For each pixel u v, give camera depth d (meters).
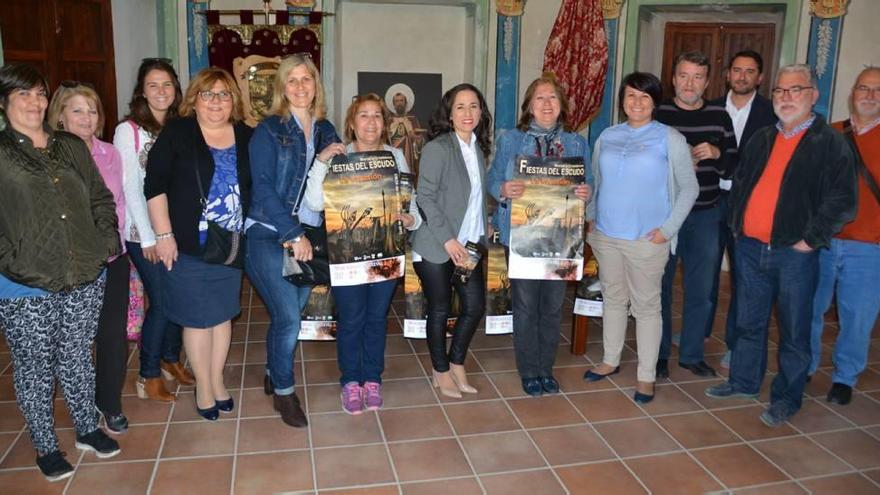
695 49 6.09
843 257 3.38
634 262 3.32
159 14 5.76
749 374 3.46
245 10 5.61
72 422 3.09
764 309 3.35
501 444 2.99
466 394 3.48
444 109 3.18
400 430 3.10
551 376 3.54
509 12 6.09
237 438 3.00
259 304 4.93
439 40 6.51
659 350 3.67
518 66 6.18
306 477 2.71
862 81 3.18
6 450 2.85
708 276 3.66
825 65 5.54
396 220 3.06
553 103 3.22
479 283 3.35
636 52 5.98
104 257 2.61
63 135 2.55
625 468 2.82
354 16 6.34
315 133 2.96
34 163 2.39
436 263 3.20
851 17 5.43
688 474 2.78
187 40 5.77
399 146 6.49
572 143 3.32
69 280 2.49
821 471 2.82
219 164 2.85
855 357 3.40
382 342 3.28
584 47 5.54
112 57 5.04
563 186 3.24
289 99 2.85
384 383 3.60
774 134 3.14
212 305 2.97
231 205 2.87
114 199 2.87
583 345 4.04
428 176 3.11
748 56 3.68
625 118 3.71
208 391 3.13
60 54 4.61
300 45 5.66
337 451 2.91
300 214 2.99
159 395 3.30
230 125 2.93
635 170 3.25
